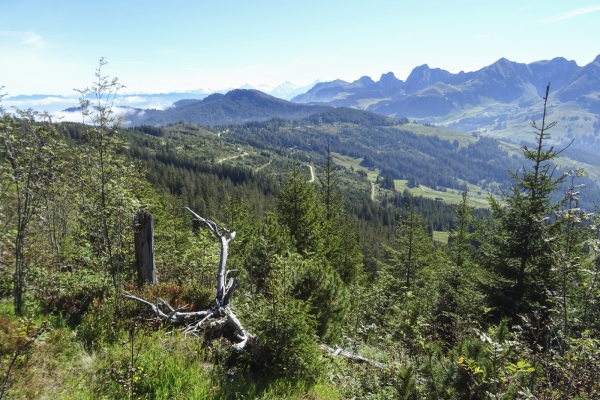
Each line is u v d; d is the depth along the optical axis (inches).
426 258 919.7
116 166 331.9
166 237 644.7
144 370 188.1
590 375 160.6
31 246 341.1
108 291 291.4
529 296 470.6
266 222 609.6
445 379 182.5
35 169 290.5
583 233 237.8
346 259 1009.5
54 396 167.8
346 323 413.1
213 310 274.7
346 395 228.1
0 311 260.2
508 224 490.0
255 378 225.0
